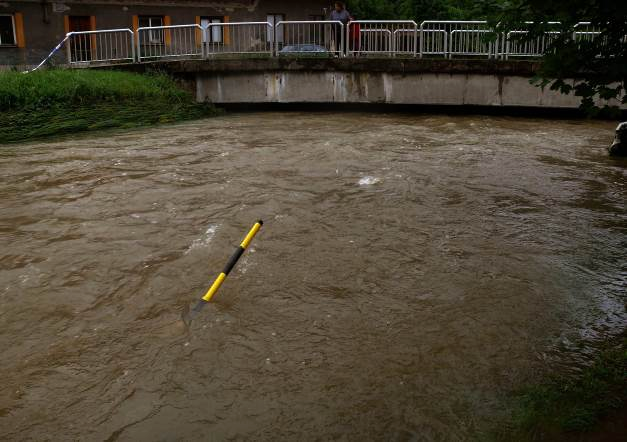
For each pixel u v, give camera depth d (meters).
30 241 7.49
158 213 8.46
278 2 30.16
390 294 6.08
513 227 8.07
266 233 7.65
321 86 19.41
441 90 18.98
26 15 25.59
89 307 5.88
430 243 7.43
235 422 4.22
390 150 12.93
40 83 16.06
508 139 14.79
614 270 6.69
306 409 4.34
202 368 4.86
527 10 5.96
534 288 6.20
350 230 7.82
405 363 4.88
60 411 4.39
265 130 15.82
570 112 19.67
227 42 20.78
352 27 19.17
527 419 4.02
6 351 5.16
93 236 7.64
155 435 4.12
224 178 10.31
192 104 18.47
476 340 5.20
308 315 5.67
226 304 5.86
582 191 9.88
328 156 12.09
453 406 4.30
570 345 5.09
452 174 10.80
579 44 5.86
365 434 4.05
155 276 6.47
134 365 4.92
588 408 4.00
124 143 13.74
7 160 11.80
